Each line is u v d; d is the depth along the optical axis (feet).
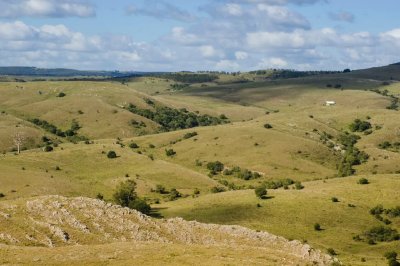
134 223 323.37
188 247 247.50
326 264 243.81
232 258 221.05
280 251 245.04
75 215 317.22
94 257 227.40
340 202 547.90
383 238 466.70
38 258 225.76
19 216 302.86
